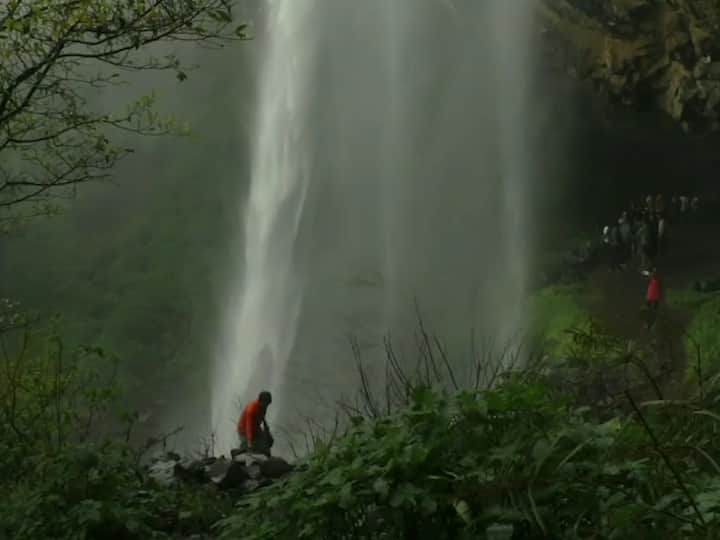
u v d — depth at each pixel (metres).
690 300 30.17
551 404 4.07
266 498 5.00
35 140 9.18
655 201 39.88
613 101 44.56
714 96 41.66
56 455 6.62
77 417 8.43
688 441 3.84
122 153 10.14
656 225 37.75
